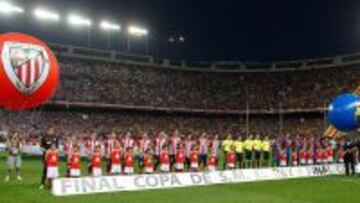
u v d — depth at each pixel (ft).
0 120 184.03
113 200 60.08
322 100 228.84
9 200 57.93
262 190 73.05
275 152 115.55
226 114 242.17
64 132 186.50
